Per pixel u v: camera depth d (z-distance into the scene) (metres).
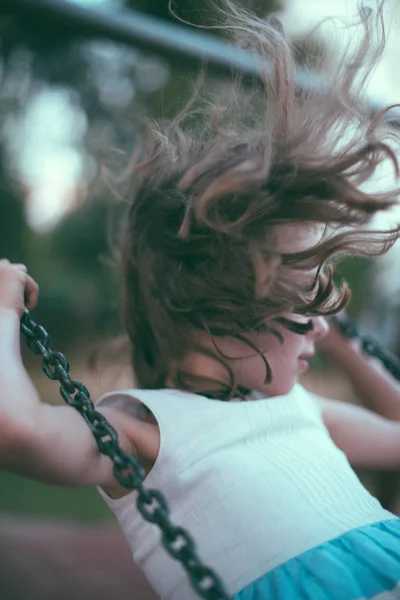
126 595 4.09
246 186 1.23
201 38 1.83
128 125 5.82
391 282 3.50
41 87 7.61
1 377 1.12
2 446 1.09
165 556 1.24
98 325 12.59
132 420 1.27
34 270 13.11
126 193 1.78
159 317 1.41
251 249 1.27
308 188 1.28
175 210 1.42
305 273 1.33
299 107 1.41
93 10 1.78
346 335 1.78
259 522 1.21
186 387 1.37
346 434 1.69
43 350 1.12
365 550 1.18
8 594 4.05
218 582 0.90
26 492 6.82
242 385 1.37
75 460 1.14
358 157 1.28
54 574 4.39
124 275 1.57
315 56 1.54
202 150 1.50
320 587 1.14
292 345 1.37
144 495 0.96
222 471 1.25
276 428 1.36
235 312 1.31
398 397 1.82
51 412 1.14
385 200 1.29
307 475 1.29
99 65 7.38
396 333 2.96
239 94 1.81
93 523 5.80
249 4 1.69
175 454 1.25
